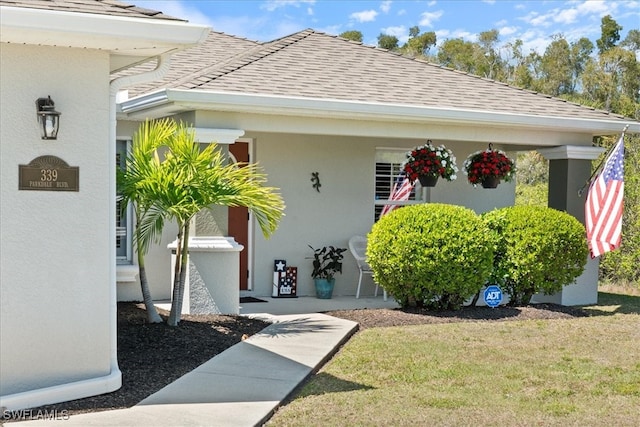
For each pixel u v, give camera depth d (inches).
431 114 387.9
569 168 439.2
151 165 311.3
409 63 486.0
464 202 512.1
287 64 419.5
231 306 360.5
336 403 224.1
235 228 448.5
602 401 233.9
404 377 257.0
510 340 324.2
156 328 314.5
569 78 1913.1
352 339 319.6
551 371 270.5
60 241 215.6
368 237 389.7
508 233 404.2
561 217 404.5
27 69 207.6
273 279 452.1
